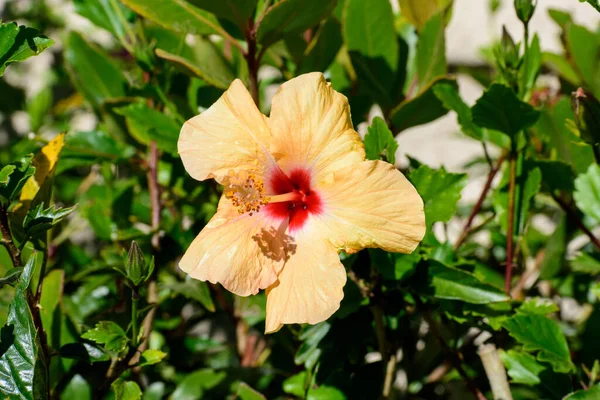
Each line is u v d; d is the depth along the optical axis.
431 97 0.69
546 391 0.65
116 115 0.77
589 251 0.74
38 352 0.57
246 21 0.66
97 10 0.77
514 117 0.64
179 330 0.83
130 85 0.77
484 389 0.74
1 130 1.29
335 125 0.59
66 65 0.79
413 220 0.57
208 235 0.60
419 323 0.74
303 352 0.67
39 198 0.62
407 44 0.76
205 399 0.76
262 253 0.60
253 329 0.82
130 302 0.72
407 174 0.67
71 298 0.80
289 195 0.60
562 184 0.70
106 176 0.84
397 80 0.76
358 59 0.73
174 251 0.77
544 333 0.64
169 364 0.82
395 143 0.61
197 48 0.74
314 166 0.60
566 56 0.82
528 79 0.68
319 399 0.68
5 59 0.58
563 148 0.74
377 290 0.65
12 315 0.57
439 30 0.71
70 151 0.77
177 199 0.79
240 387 0.68
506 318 0.64
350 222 0.58
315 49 0.71
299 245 0.59
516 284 0.77
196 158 0.60
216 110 0.61
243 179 0.60
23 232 0.62
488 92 0.63
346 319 0.66
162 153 0.78
